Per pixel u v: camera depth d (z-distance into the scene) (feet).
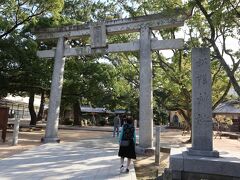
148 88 45.91
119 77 98.63
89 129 104.42
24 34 64.95
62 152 41.60
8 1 62.34
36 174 27.40
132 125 29.91
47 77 67.31
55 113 54.54
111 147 50.49
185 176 24.73
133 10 57.67
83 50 54.65
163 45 46.88
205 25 51.49
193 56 28.32
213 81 61.16
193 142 26.91
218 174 24.04
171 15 44.24
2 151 40.75
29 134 69.15
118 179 26.05
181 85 59.57
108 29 51.90
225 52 40.57
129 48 49.85
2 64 60.54
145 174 31.42
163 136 85.05
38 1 61.31
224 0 32.22
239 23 38.91
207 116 26.89
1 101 129.59
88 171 29.25
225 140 78.95
